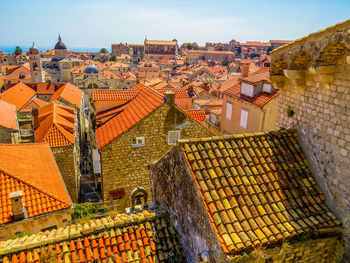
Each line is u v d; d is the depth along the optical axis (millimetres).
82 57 191125
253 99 21828
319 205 7254
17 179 14680
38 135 27344
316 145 7875
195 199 6992
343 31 6199
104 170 18438
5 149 17500
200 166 7293
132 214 9516
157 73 113875
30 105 48125
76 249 7617
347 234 6750
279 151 8195
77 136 34625
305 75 8141
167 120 18625
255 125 21484
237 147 8031
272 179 7488
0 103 32594
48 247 7504
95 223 8594
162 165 9727
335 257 7020
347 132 6852
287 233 6289
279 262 6375
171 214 8812
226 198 6746
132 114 20609
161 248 8008
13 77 93750
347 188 6809
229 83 48844
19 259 7262
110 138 18625
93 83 85750
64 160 24531
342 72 6887
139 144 18625
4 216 13320
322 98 7652
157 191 10586
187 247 7629
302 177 7750
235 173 7281
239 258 5727
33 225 13828
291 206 7039
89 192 26516
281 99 9602
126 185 19219
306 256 6746
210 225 6242
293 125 8930
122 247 7746
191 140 7852
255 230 6254
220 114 29562
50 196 14617
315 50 7047
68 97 48656
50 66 129250
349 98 6766
